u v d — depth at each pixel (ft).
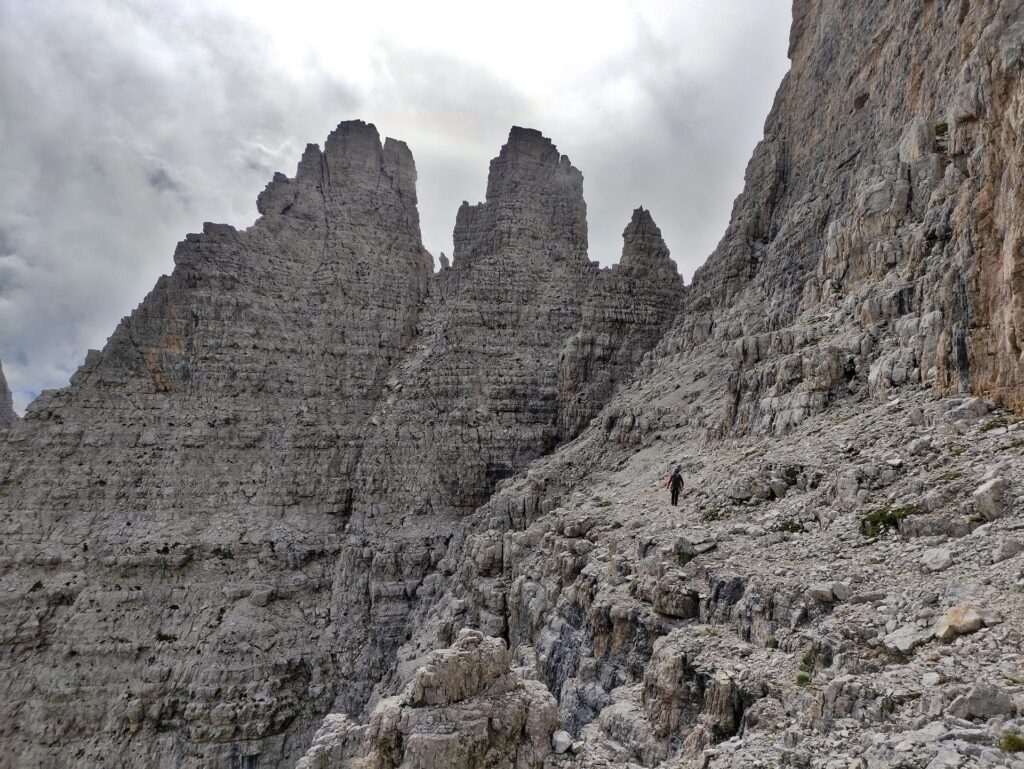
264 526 196.95
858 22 181.47
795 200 196.24
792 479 88.38
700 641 62.59
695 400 160.35
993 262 76.02
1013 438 67.36
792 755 41.96
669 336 209.46
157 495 195.31
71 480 191.52
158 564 183.73
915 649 46.73
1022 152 70.03
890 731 39.86
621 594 82.64
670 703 60.03
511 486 176.86
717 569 71.00
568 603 96.63
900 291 105.81
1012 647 42.50
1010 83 75.10
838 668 48.98
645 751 59.57
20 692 165.58
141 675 169.17
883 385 95.71
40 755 159.43
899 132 144.56
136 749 161.48
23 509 186.80
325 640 180.65
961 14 126.52
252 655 172.65
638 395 181.88
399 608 182.29
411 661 141.69
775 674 52.80
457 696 57.26
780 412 109.60
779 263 176.65
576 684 81.41
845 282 133.39
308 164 259.60
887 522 66.23
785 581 62.69
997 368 74.84
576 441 193.47
